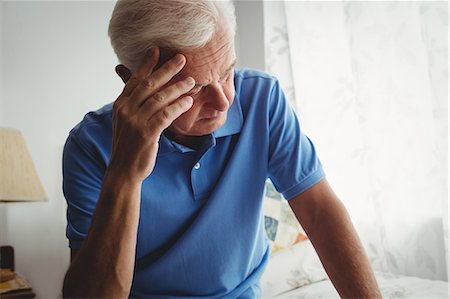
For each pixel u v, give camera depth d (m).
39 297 1.85
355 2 1.82
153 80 0.71
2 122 1.83
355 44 1.82
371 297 0.80
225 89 0.77
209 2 0.73
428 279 1.70
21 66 1.88
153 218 0.90
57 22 1.97
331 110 2.00
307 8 2.06
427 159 1.69
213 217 0.90
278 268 1.69
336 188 1.99
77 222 0.88
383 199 1.79
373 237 1.89
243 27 2.54
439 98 1.55
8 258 1.76
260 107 0.96
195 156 0.91
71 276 0.74
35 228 1.87
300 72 2.07
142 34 0.74
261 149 0.95
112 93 2.10
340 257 0.84
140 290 0.93
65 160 0.92
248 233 0.93
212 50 0.72
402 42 1.72
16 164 1.52
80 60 2.01
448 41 1.54
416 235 1.74
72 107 1.98
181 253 0.89
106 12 2.10
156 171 0.90
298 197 0.93
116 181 0.73
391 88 1.75
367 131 1.80
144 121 0.71
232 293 0.94
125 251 0.73
